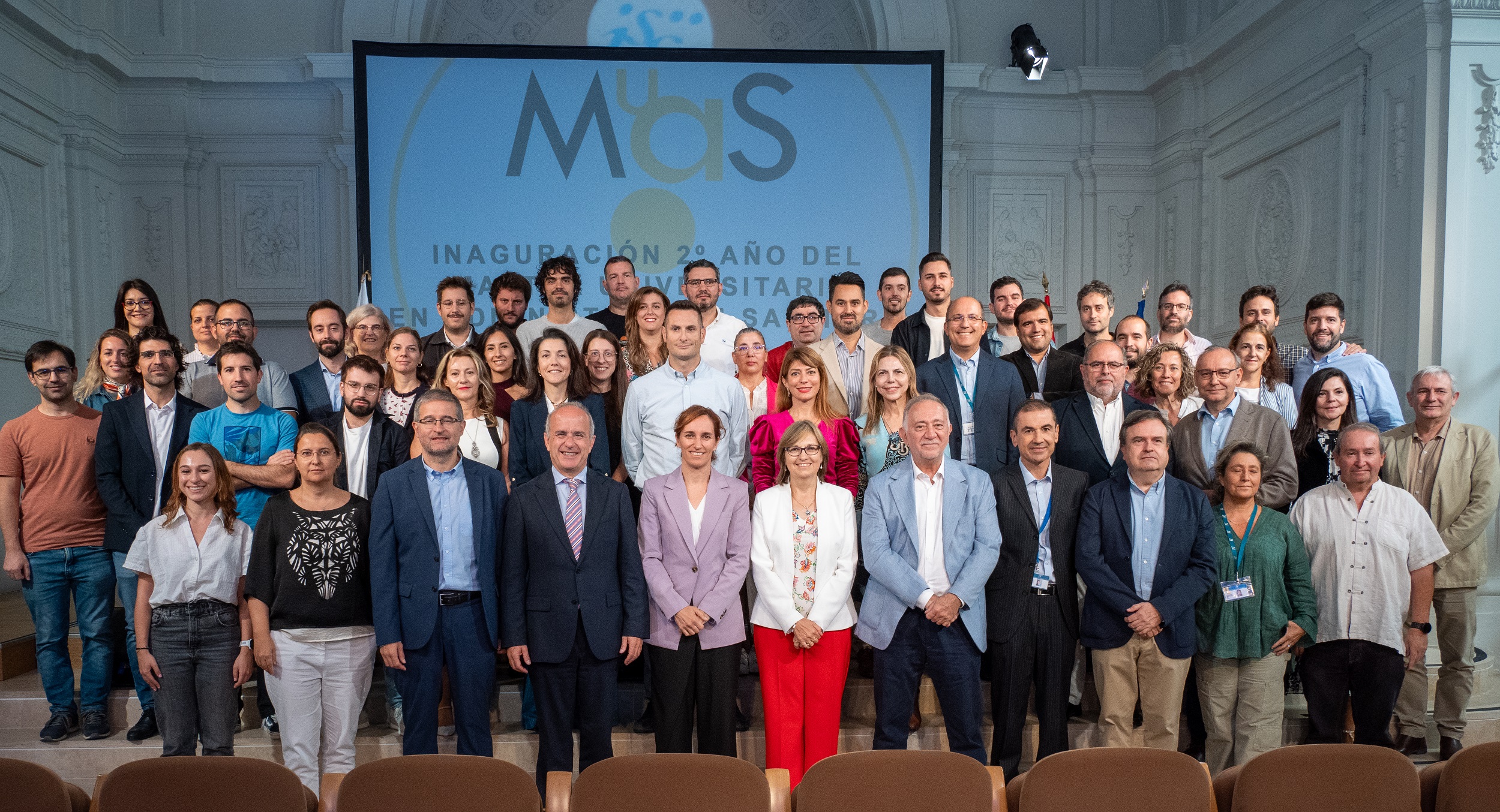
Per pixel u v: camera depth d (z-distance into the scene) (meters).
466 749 2.79
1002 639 2.90
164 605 2.79
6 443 3.25
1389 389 3.68
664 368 3.32
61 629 3.31
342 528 2.77
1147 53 6.98
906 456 3.11
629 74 6.52
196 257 6.66
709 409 2.90
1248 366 3.57
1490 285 4.25
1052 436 2.94
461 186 6.43
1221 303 6.25
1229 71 6.13
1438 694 3.19
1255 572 2.88
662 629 2.84
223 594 2.82
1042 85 6.93
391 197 6.38
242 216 6.70
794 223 6.61
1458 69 4.23
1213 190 6.33
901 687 2.87
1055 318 7.05
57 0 5.82
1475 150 4.25
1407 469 3.26
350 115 6.60
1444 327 4.25
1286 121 5.52
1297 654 3.11
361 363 3.18
